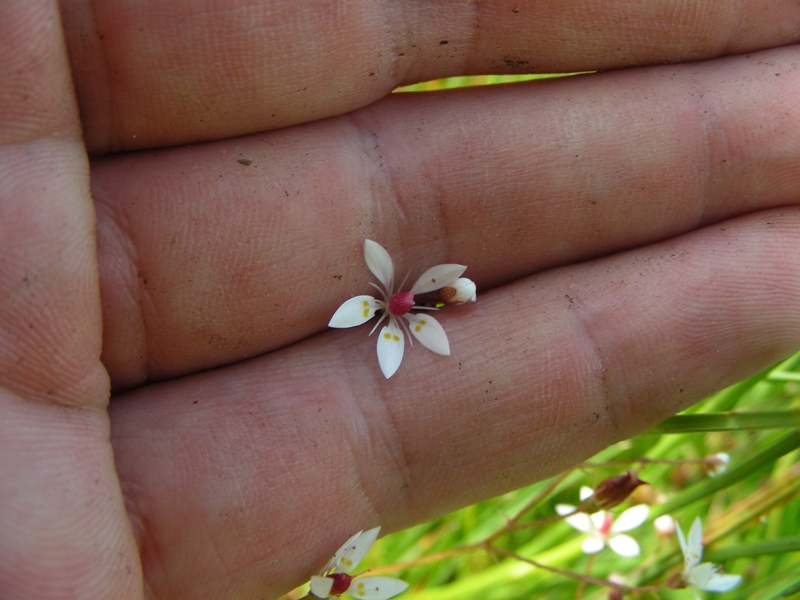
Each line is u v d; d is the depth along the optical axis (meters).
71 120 0.07
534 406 0.08
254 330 0.08
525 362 0.08
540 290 0.08
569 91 0.08
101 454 0.07
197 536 0.07
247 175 0.08
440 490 0.08
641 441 0.10
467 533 0.11
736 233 0.08
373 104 0.08
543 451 0.08
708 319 0.08
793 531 0.10
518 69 0.08
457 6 0.08
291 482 0.07
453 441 0.08
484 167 0.08
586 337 0.08
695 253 0.08
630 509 0.09
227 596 0.08
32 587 0.06
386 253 0.08
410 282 0.08
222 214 0.07
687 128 0.08
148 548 0.07
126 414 0.07
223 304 0.08
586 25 0.08
